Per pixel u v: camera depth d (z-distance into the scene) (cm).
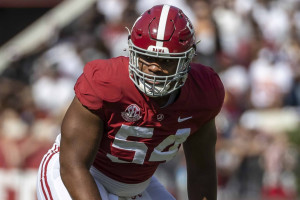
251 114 2616
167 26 961
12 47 3275
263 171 2280
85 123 994
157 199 1202
